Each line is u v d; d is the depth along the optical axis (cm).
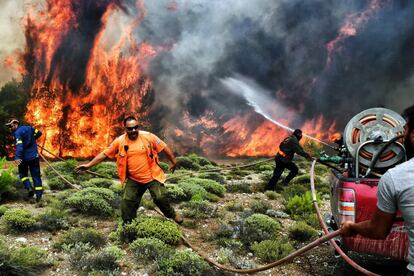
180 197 858
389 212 229
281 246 546
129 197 584
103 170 1282
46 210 695
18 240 551
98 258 473
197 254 501
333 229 507
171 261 468
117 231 582
